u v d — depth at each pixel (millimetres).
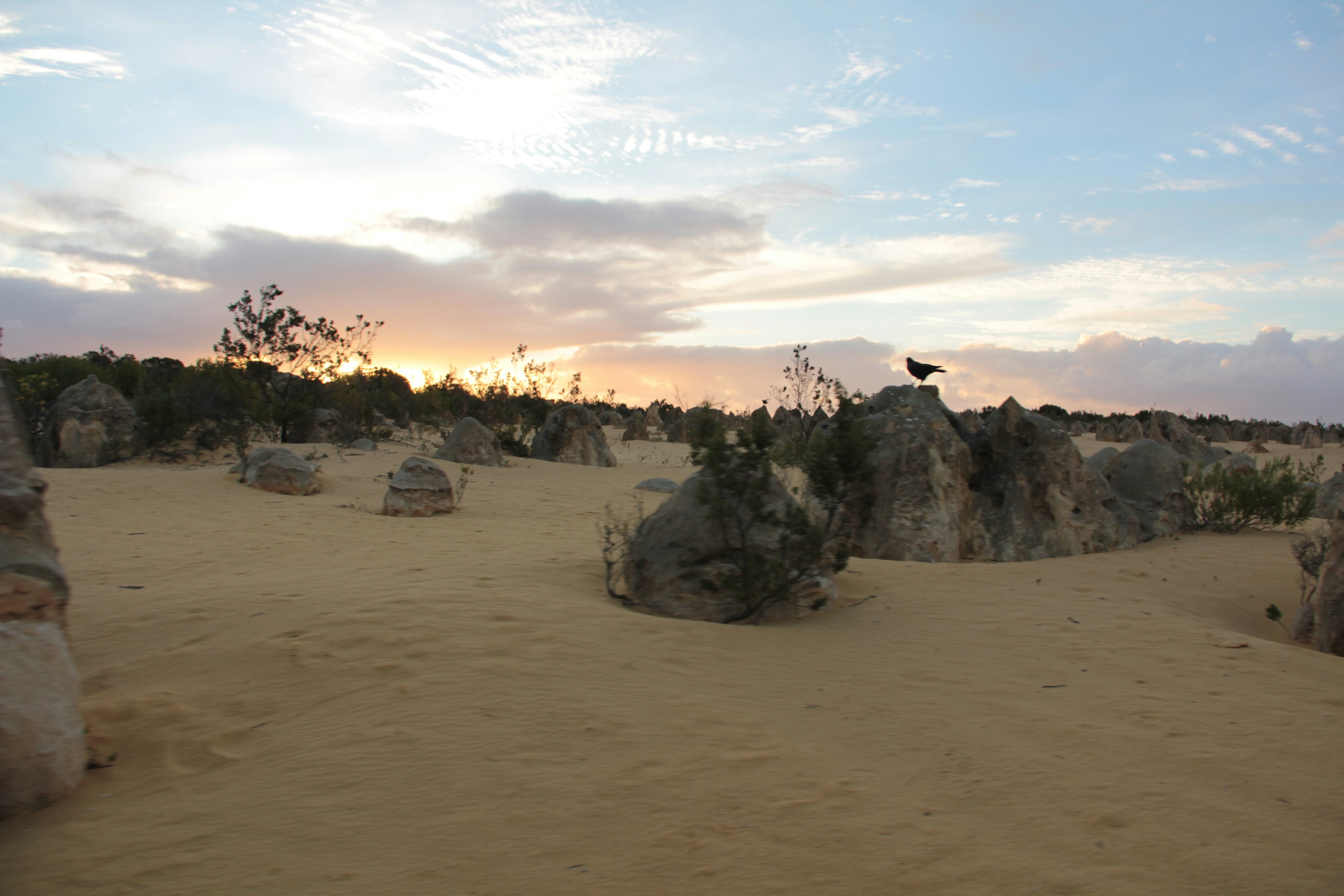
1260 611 8352
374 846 3016
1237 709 4711
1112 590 8305
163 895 2715
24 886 2787
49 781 3430
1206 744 4145
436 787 3457
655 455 30859
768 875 2830
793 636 6160
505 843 3035
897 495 10703
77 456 20219
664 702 4469
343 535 10719
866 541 10719
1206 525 13445
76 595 6770
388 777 3553
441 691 4473
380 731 4000
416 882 2783
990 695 4938
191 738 4027
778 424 31219
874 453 11078
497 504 14867
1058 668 5555
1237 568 9867
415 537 10734
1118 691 5055
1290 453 37250
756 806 3338
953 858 2961
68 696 3631
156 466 20734
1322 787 3646
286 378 26766
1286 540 12234
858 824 3207
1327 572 6766
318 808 3303
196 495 13734
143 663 5090
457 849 2990
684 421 38031
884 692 4945
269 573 7910
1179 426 36219
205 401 24922
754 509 6805
